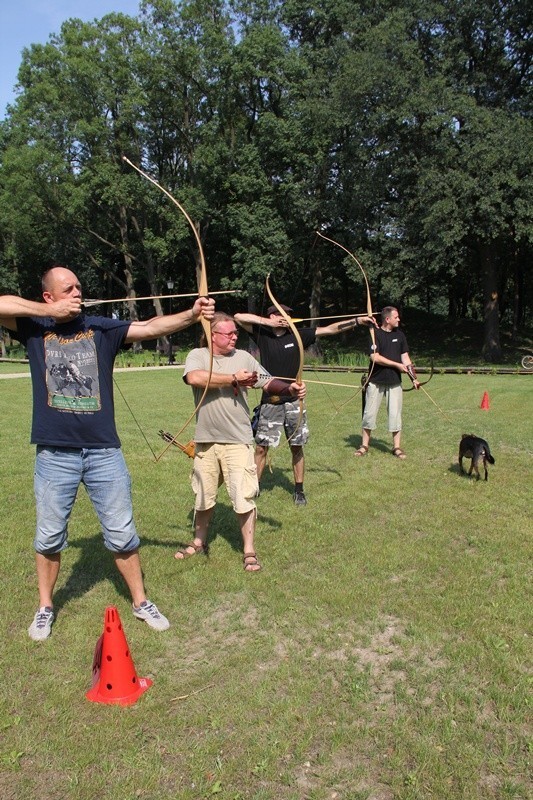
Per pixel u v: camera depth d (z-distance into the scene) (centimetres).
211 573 426
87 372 336
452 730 272
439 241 2395
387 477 672
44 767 253
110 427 344
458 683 304
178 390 1532
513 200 2319
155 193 3262
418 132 2486
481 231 2364
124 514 350
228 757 257
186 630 356
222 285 3444
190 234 3391
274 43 2895
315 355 3148
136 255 3712
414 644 338
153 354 3300
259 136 3084
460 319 4000
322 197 3011
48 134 3150
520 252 3372
